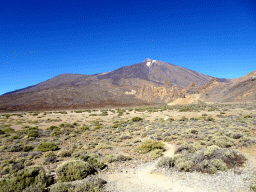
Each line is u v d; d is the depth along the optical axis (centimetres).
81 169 881
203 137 1706
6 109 13750
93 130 2841
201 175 848
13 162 1222
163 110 7244
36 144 1825
